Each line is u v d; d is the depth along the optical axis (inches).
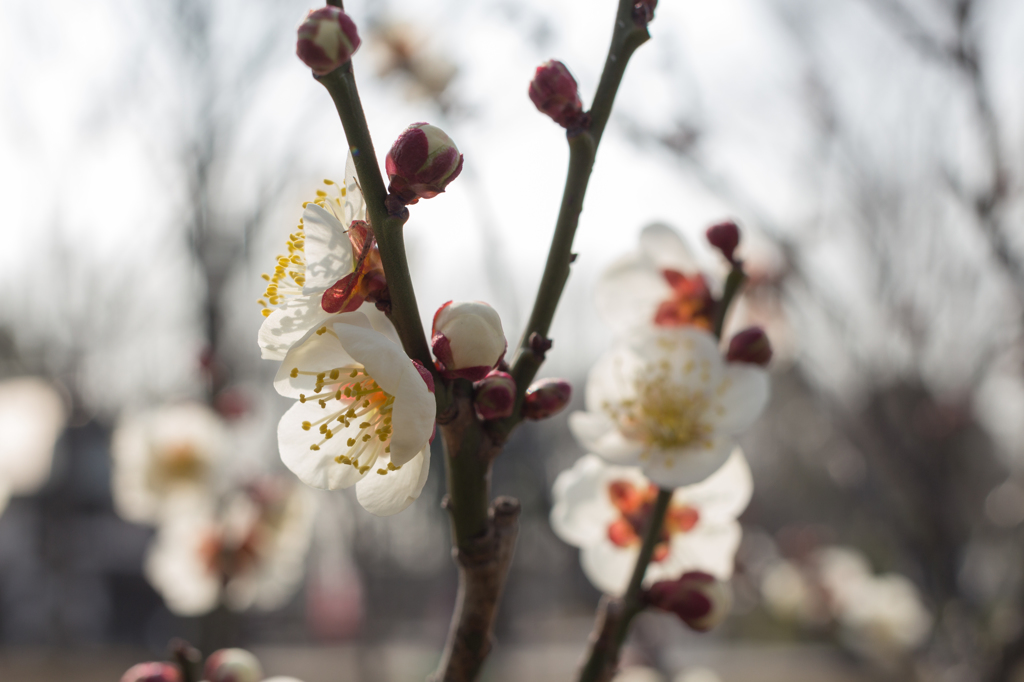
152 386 292.5
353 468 45.1
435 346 41.8
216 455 139.4
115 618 554.6
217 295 174.2
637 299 71.2
